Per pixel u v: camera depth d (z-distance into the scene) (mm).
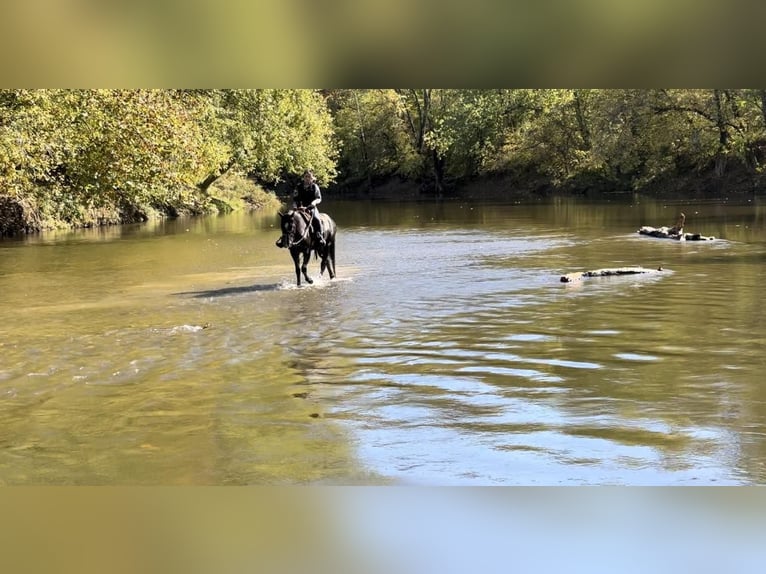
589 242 22641
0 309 12766
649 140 43594
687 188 46219
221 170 42188
